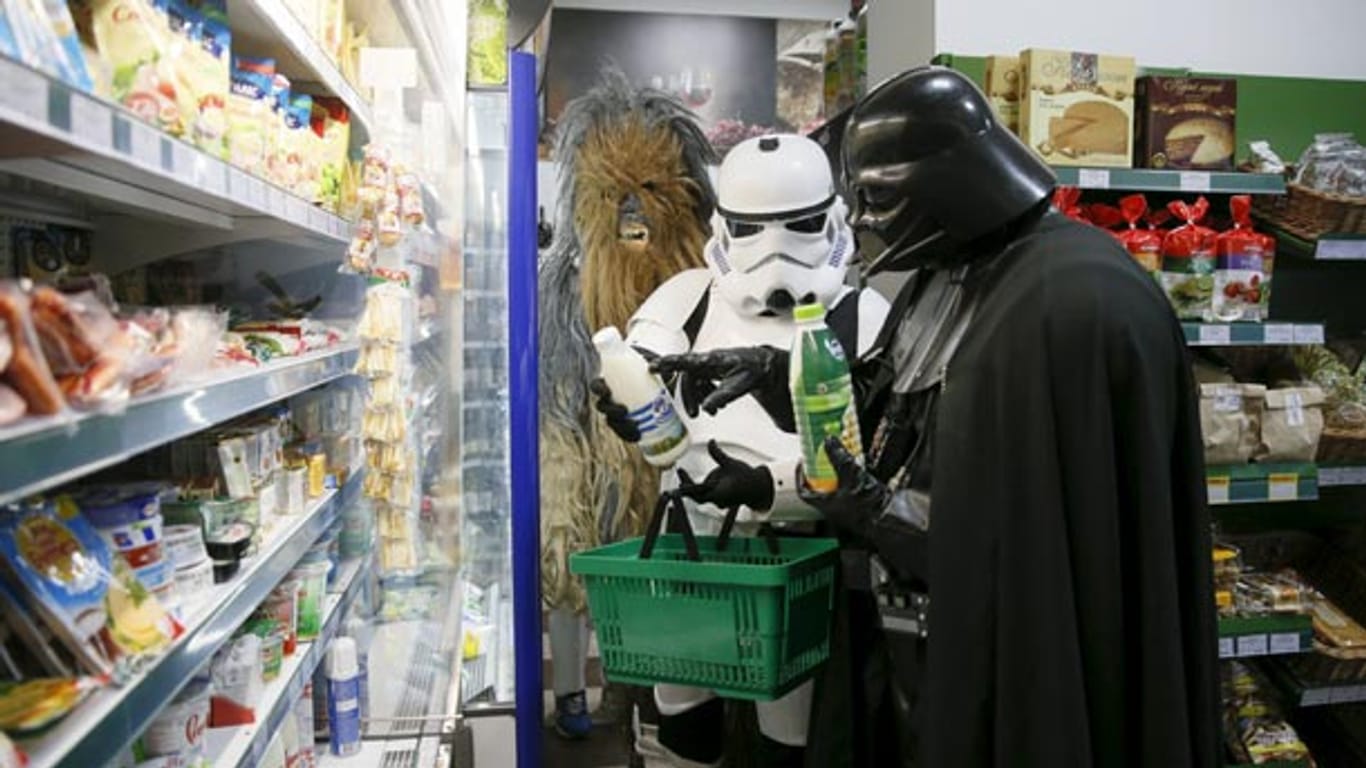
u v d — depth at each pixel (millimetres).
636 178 3324
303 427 1870
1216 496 2715
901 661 1505
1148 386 1181
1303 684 2881
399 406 2023
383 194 1772
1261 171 2838
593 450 3314
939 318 1493
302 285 1896
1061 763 1135
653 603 1707
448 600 2467
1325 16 3162
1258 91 3086
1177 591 1193
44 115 617
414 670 2250
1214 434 2734
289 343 1452
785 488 2057
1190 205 2992
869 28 3568
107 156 723
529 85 2314
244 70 1296
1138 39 3064
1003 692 1176
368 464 2041
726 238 2322
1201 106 2756
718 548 1888
